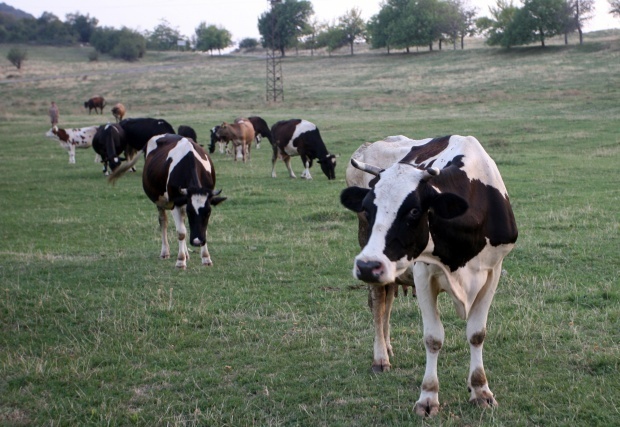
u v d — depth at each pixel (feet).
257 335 25.13
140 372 22.17
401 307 27.84
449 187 17.83
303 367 22.17
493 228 18.54
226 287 31.86
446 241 17.47
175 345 24.64
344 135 104.83
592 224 40.93
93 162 89.86
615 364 20.71
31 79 285.02
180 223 36.29
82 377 21.86
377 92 195.72
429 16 318.65
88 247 42.04
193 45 581.94
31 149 104.22
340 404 19.34
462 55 288.30
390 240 16.14
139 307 28.78
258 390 20.48
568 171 64.18
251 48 513.86
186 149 37.63
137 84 257.96
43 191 65.62
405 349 23.34
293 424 18.31
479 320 18.75
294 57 369.09
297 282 32.19
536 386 19.76
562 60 230.48
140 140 75.82
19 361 23.31
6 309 28.55
